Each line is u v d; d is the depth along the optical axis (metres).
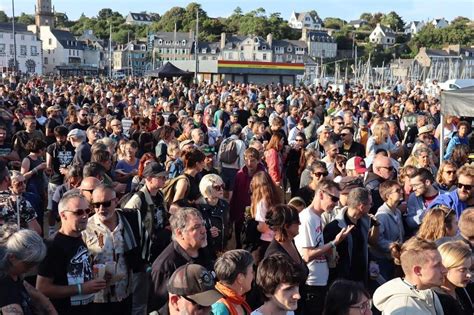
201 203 6.06
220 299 3.68
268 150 8.89
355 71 89.56
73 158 8.10
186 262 4.45
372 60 125.12
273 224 4.92
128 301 5.18
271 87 31.70
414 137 12.27
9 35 102.38
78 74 110.62
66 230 4.51
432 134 11.10
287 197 10.92
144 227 5.30
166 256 4.45
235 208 7.27
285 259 3.83
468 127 10.77
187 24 137.50
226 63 44.66
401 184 6.89
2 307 3.40
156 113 13.16
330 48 136.25
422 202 6.73
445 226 5.23
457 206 6.32
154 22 153.25
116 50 122.56
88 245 4.87
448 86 24.03
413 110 15.70
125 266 5.08
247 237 6.08
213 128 12.99
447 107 10.19
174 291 3.33
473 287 4.61
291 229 4.94
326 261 5.48
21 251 3.59
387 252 5.98
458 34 130.38
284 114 15.12
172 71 35.72
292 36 140.00
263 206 5.98
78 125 11.38
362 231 5.64
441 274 3.94
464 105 10.00
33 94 23.36
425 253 3.93
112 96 20.39
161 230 5.54
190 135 9.84
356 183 6.34
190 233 4.45
